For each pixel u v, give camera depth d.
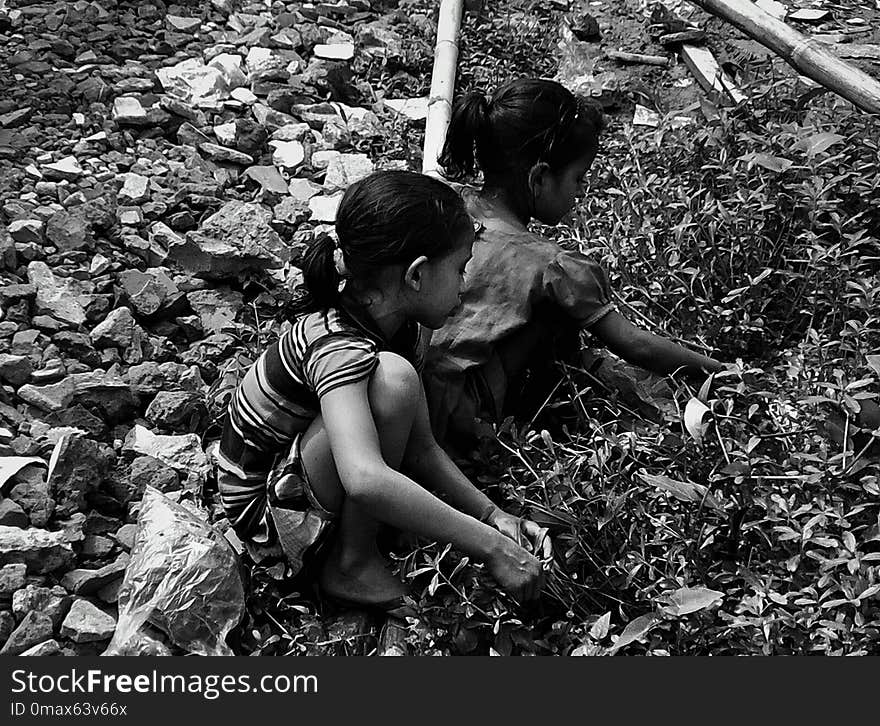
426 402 2.60
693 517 2.50
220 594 2.45
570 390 2.95
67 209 3.66
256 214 3.63
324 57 4.86
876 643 2.27
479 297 2.78
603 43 5.01
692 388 2.93
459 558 2.50
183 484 2.89
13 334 3.18
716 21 5.11
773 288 3.31
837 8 5.39
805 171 3.46
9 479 2.70
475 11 5.25
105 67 4.51
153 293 3.39
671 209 3.47
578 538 2.44
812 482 2.38
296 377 2.42
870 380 2.47
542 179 2.84
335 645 2.46
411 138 4.41
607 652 2.25
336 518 2.47
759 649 2.26
